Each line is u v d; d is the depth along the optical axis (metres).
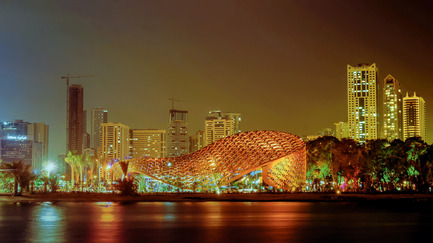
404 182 193.88
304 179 170.50
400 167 170.00
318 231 68.06
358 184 187.25
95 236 63.12
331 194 151.12
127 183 151.12
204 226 73.19
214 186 172.00
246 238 61.56
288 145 171.25
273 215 90.12
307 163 189.62
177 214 92.25
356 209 104.81
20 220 81.75
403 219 83.75
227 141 176.12
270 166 167.62
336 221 80.25
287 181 168.12
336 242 58.97
